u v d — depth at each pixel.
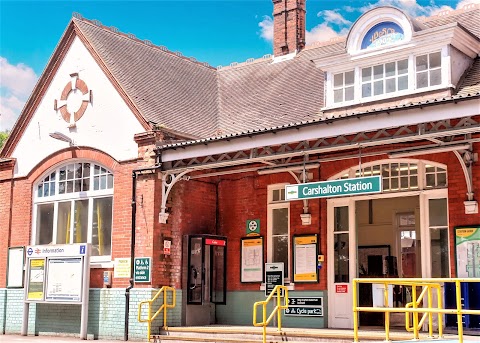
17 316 18.89
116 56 18.97
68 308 17.72
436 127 12.32
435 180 14.82
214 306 17.66
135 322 16.23
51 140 19.19
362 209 17.47
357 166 15.77
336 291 15.94
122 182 17.34
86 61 18.70
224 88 21.41
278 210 17.27
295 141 13.68
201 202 17.72
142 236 16.58
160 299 16.22
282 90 19.41
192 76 21.16
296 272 16.42
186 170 16.19
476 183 13.96
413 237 16.47
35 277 17.80
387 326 10.40
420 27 15.75
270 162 16.19
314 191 13.41
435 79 15.09
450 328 13.77
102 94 18.20
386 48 15.67
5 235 19.77
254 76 21.11
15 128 20.11
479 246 13.72
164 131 16.97
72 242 18.30
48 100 19.45
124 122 17.59
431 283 11.14
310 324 16.03
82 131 18.47
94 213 18.00
